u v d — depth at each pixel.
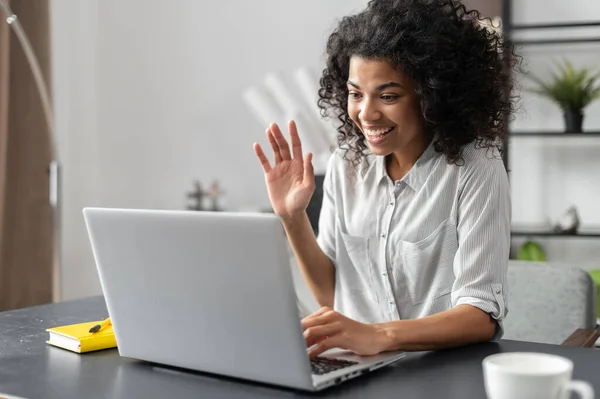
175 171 3.84
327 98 1.68
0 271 3.43
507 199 1.47
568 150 3.47
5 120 3.31
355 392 1.05
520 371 0.89
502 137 1.55
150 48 3.86
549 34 3.48
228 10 3.72
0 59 3.29
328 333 1.17
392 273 1.58
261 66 3.68
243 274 1.05
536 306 1.87
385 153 1.47
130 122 3.90
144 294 1.18
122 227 1.16
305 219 1.56
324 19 3.55
